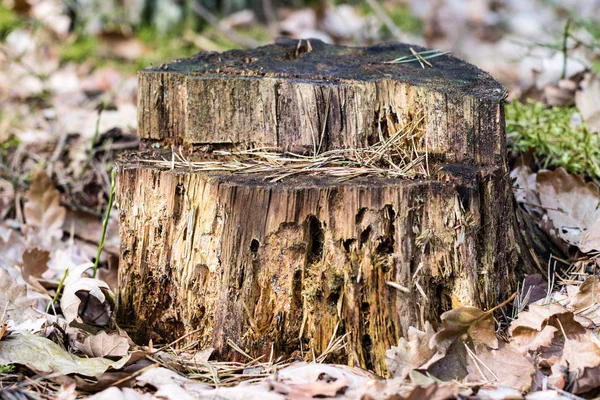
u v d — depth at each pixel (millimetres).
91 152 3516
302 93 2439
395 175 2287
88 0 5582
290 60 2773
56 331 2385
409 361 2104
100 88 4746
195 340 2369
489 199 2303
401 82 2432
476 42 6086
